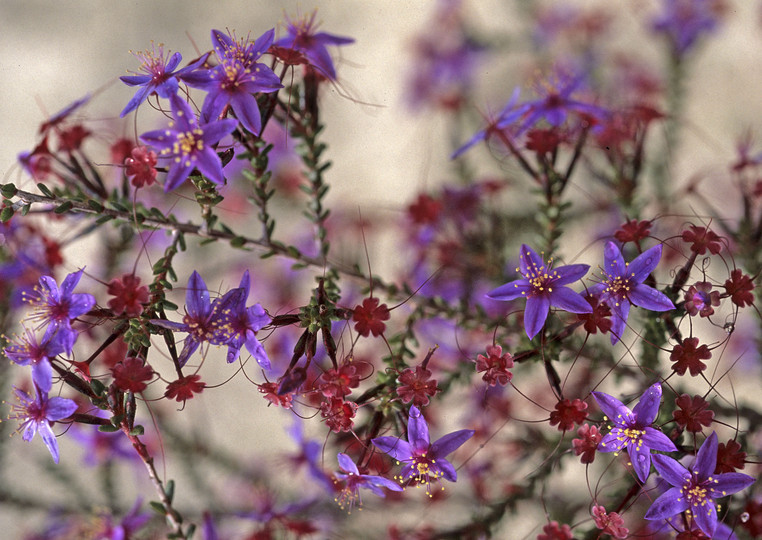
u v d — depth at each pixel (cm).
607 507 66
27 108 110
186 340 64
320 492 73
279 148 80
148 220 65
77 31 112
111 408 63
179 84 64
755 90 101
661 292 63
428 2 101
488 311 71
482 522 68
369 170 105
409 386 63
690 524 63
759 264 67
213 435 98
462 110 87
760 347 70
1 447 75
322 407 64
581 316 64
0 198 65
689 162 97
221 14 109
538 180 67
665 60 79
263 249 66
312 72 66
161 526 73
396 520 73
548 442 70
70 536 75
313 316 63
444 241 73
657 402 63
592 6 94
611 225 74
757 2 103
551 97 67
